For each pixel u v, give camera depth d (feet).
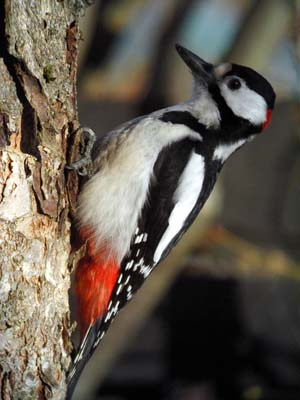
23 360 27.35
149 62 54.03
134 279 32.09
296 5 45.11
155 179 31.30
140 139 31.22
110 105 54.80
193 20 55.93
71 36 29.37
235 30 51.42
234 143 33.71
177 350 53.42
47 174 28.14
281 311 52.26
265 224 53.01
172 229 32.22
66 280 29.01
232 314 53.16
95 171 30.89
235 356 52.60
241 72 33.81
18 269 27.40
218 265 50.29
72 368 29.14
